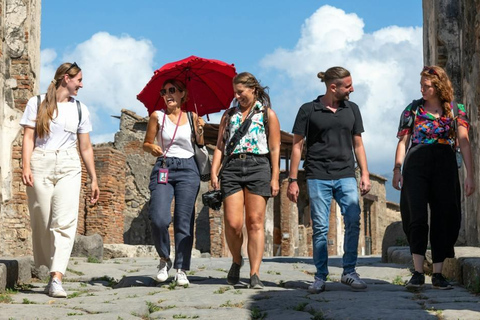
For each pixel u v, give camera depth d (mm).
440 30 11008
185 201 6465
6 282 6410
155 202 6473
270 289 6164
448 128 5961
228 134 6320
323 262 6016
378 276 7289
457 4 10977
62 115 6156
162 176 6457
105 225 20875
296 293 5852
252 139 6199
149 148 6555
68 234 6094
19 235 10773
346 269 6113
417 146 5996
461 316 4426
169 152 6531
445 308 4809
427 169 5969
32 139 6145
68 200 6078
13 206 10781
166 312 4961
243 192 6242
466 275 6262
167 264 6664
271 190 6191
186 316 4816
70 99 6312
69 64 6250
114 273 8164
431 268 7352
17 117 10984
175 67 6719
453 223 6004
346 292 5922
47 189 6086
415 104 6105
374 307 4891
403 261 8438
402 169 6121
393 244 10047
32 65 11250
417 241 5992
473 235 9398
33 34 11375
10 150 10875
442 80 5980
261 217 6199
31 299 5793
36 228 6211
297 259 10258
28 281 7219
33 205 6137
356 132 6078
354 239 6039
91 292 6387
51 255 6117
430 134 5965
